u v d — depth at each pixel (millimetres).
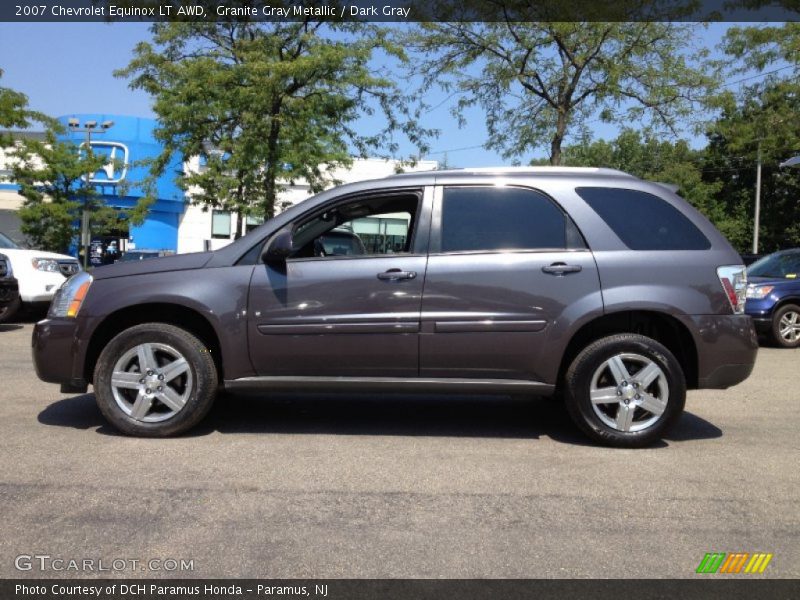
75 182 26938
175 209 33719
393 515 3703
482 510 3791
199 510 3715
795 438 5320
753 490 4137
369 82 15812
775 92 18172
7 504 3746
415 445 5008
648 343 4879
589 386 4914
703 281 4891
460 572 3094
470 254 4930
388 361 4930
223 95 15430
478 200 5066
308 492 4012
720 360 4891
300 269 4949
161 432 4988
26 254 11914
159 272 5020
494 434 5340
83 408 5887
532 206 5039
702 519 3697
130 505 3762
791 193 38906
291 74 14773
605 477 4344
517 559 3223
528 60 15875
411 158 17688
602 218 4984
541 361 4887
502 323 4852
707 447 5043
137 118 31922
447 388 4973
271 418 5734
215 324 4906
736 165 37531
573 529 3559
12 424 5348
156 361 5004
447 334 4871
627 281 4848
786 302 11180
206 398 4977
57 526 3484
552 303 4848
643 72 15242
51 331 5020
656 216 5047
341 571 3086
